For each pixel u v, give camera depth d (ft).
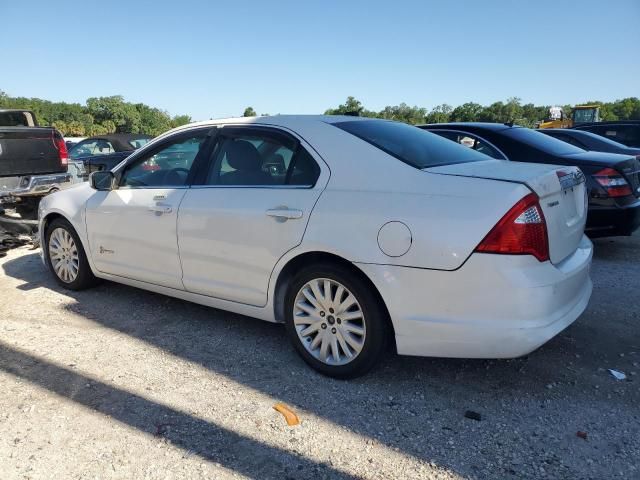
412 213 9.48
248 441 8.84
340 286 10.39
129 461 8.34
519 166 10.64
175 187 13.23
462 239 8.99
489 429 9.11
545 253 9.22
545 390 10.34
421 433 9.03
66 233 16.15
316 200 10.61
